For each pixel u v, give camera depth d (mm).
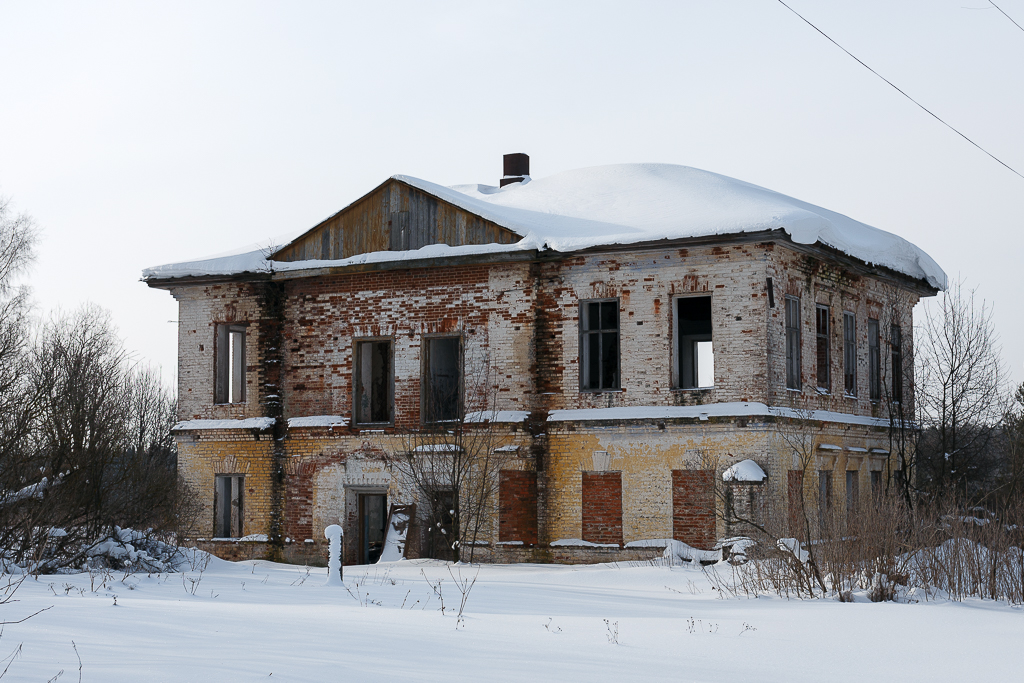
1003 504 19422
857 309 27094
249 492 26641
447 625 11383
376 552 26875
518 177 33000
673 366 22797
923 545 16703
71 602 12570
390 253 25328
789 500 22500
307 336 26469
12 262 35625
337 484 25688
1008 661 9742
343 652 9008
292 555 25984
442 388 26844
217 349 27500
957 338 30562
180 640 9320
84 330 22312
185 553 21969
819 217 22828
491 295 24547
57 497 18938
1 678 7281
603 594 16297
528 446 23812
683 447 22484
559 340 23844
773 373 22219
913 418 29422
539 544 23625
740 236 21688
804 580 16141
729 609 13867
